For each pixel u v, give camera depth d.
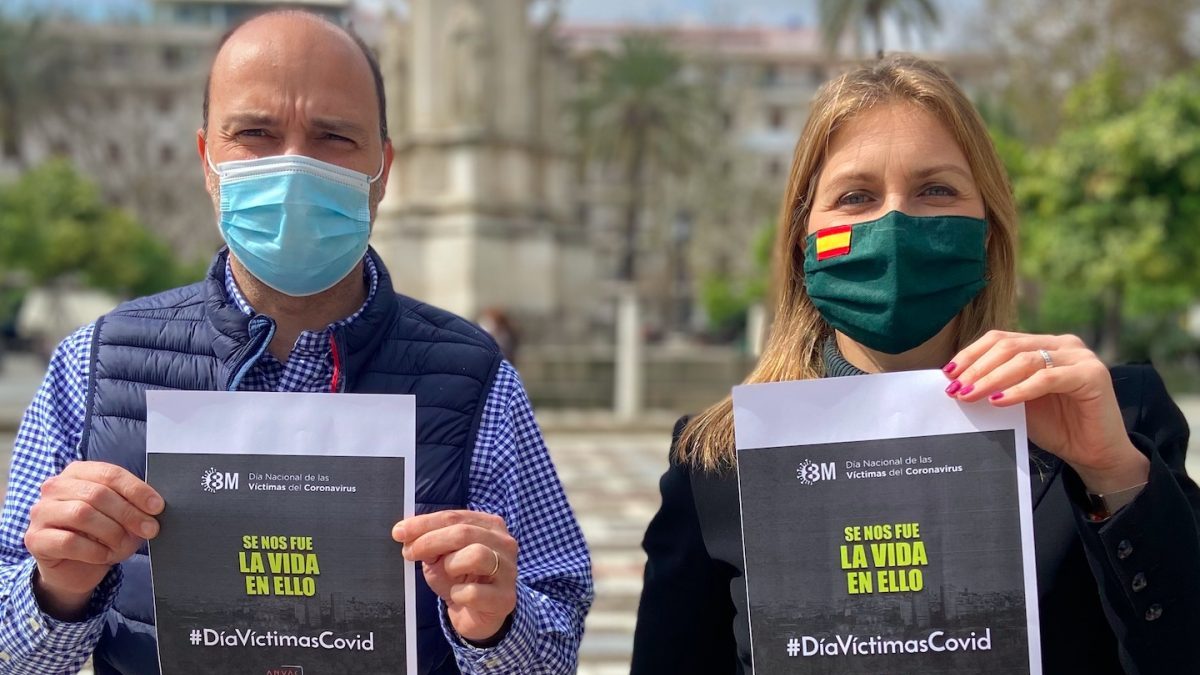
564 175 20.38
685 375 18.31
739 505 1.84
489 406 1.98
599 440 15.23
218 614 1.73
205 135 1.99
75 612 1.75
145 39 54.81
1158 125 15.27
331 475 1.74
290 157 1.83
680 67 40.97
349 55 1.92
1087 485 1.63
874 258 1.75
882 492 1.66
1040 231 16.62
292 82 1.85
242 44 1.89
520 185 18.89
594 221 61.03
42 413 1.92
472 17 18.44
